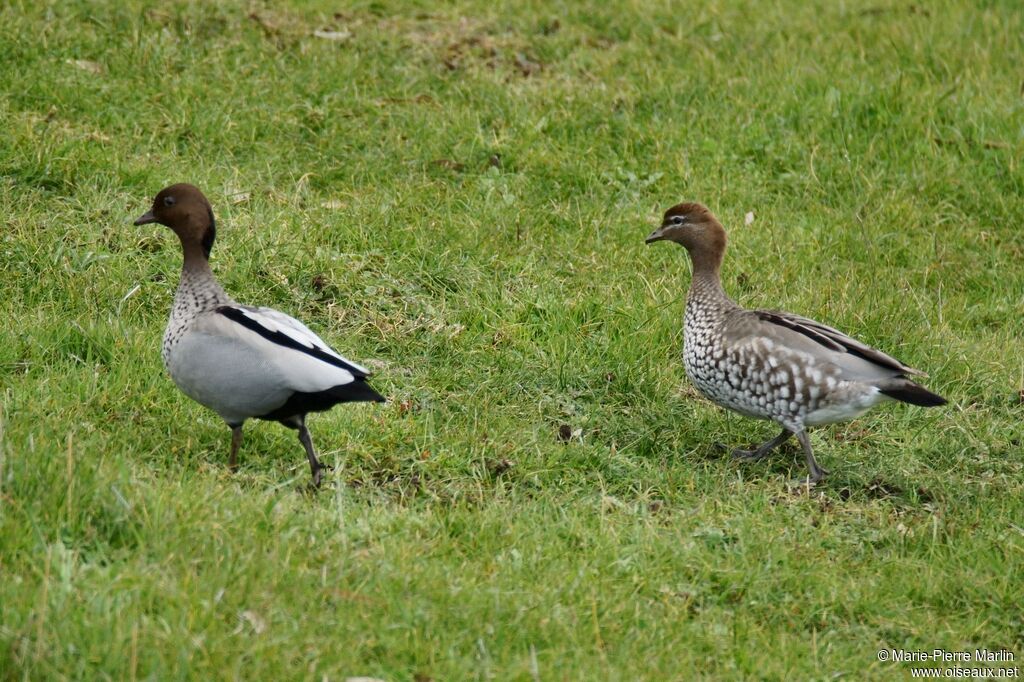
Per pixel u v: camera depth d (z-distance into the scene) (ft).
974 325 46.06
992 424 39.34
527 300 42.52
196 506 27.25
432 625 25.30
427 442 34.42
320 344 30.48
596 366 39.83
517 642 25.76
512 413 37.09
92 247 41.11
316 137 50.52
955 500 35.40
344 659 23.68
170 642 22.79
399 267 43.19
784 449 37.81
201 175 46.24
